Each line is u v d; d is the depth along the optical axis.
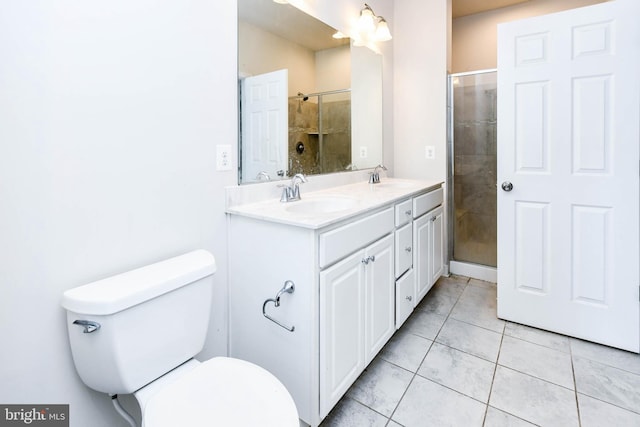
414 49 2.87
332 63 2.17
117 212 1.13
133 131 1.16
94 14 1.04
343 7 2.26
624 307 1.82
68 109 1.00
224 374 1.01
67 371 1.04
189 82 1.32
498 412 1.41
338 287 1.34
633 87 1.71
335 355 1.34
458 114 2.85
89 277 1.07
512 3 3.30
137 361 1.00
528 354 1.82
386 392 1.55
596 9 1.76
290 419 0.84
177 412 0.86
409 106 2.93
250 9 1.58
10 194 0.90
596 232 1.86
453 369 1.70
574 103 1.85
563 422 1.35
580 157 1.87
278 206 1.57
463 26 3.60
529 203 2.03
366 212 1.54
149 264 1.23
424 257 2.25
